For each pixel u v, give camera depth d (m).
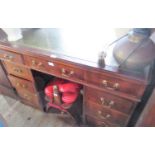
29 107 1.57
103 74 0.80
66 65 0.88
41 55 0.92
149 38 0.75
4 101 1.64
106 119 1.12
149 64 0.74
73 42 1.00
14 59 1.09
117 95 0.88
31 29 1.16
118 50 0.78
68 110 1.27
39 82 1.26
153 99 0.68
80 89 1.21
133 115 1.01
